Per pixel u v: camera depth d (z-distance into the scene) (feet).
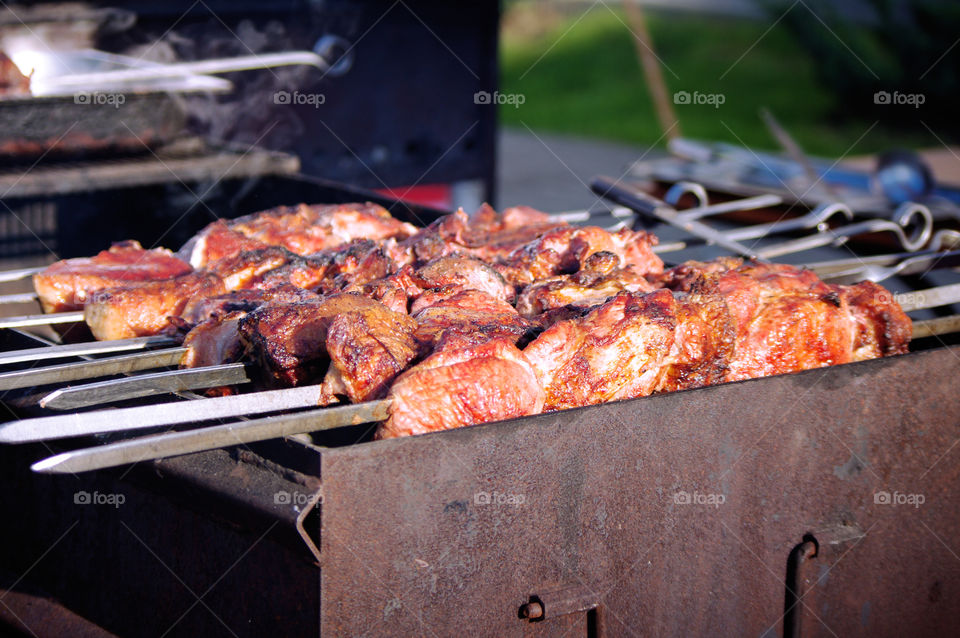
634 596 6.86
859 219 14.57
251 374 7.08
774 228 11.90
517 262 8.68
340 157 16.28
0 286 12.19
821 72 43.42
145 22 14.67
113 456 5.29
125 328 8.21
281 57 14.42
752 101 43.96
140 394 6.49
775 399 7.21
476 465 6.08
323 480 5.57
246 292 7.98
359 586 5.81
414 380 6.23
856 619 8.02
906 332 8.25
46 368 6.76
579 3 63.82
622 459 6.63
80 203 12.84
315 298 7.33
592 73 52.19
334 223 10.31
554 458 6.35
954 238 11.07
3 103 11.47
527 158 36.47
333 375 6.63
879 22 44.06
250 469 6.11
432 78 16.84
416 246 8.82
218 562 6.56
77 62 13.96
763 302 8.00
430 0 16.43
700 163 18.26
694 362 7.30
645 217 11.46
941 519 8.30
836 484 7.64
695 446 6.91
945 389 8.03
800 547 7.52
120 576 7.48
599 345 6.85
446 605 6.13
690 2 59.52
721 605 7.29
